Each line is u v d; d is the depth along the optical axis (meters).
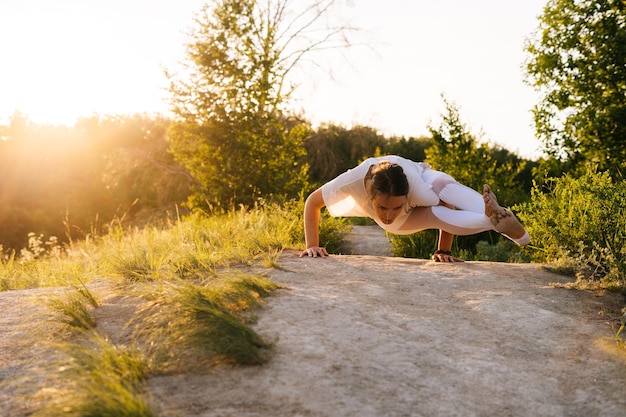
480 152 12.29
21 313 3.54
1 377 2.58
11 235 26.69
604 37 12.58
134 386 2.34
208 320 2.74
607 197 4.95
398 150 24.25
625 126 12.31
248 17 14.75
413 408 2.29
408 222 4.55
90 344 2.91
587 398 2.48
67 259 7.66
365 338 2.92
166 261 4.73
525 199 10.40
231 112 14.56
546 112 13.19
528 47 13.46
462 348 2.93
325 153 22.45
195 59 14.62
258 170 14.60
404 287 4.00
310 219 5.04
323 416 2.16
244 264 4.59
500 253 7.56
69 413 2.04
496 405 2.38
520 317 3.40
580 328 3.26
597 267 4.45
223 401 2.24
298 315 3.17
